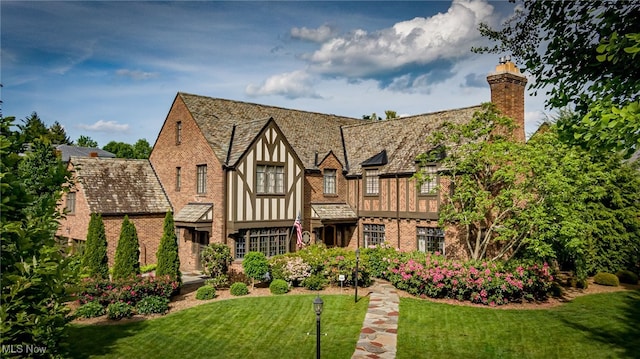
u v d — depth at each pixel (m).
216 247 20.92
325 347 12.72
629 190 23.70
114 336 13.59
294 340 13.28
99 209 23.25
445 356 12.07
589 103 7.74
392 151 26.39
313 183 26.05
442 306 16.95
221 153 23.00
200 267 24.09
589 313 16.41
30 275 6.29
